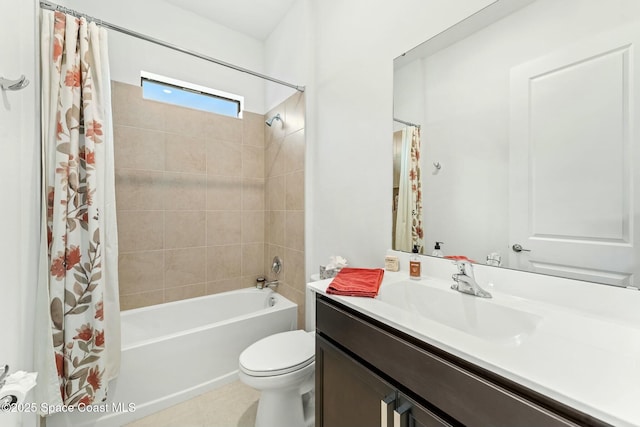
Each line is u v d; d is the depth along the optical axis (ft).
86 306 4.24
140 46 6.47
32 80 3.70
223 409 5.06
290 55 7.06
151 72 6.61
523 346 1.95
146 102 6.56
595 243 2.48
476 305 2.85
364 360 2.71
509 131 3.09
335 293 3.19
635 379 1.53
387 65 4.49
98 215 4.40
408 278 3.76
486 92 3.29
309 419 4.68
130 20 6.34
